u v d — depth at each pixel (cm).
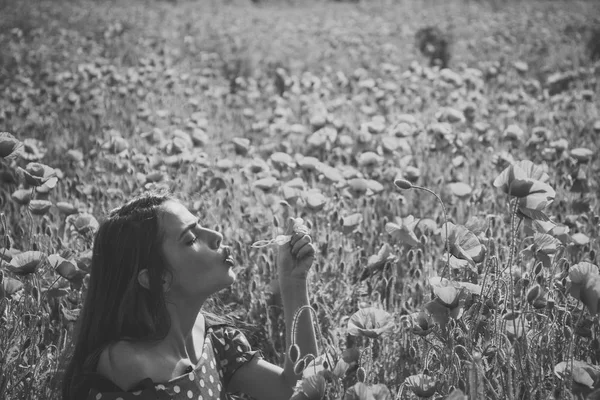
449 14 1770
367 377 263
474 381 208
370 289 352
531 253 295
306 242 245
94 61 1028
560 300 304
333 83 1003
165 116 727
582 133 648
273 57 1202
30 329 288
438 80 852
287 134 643
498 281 257
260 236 415
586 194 454
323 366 215
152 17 1612
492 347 246
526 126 685
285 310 246
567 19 1504
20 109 748
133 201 229
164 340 224
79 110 791
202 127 638
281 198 446
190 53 1234
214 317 255
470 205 437
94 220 355
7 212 484
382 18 1756
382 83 876
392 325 221
